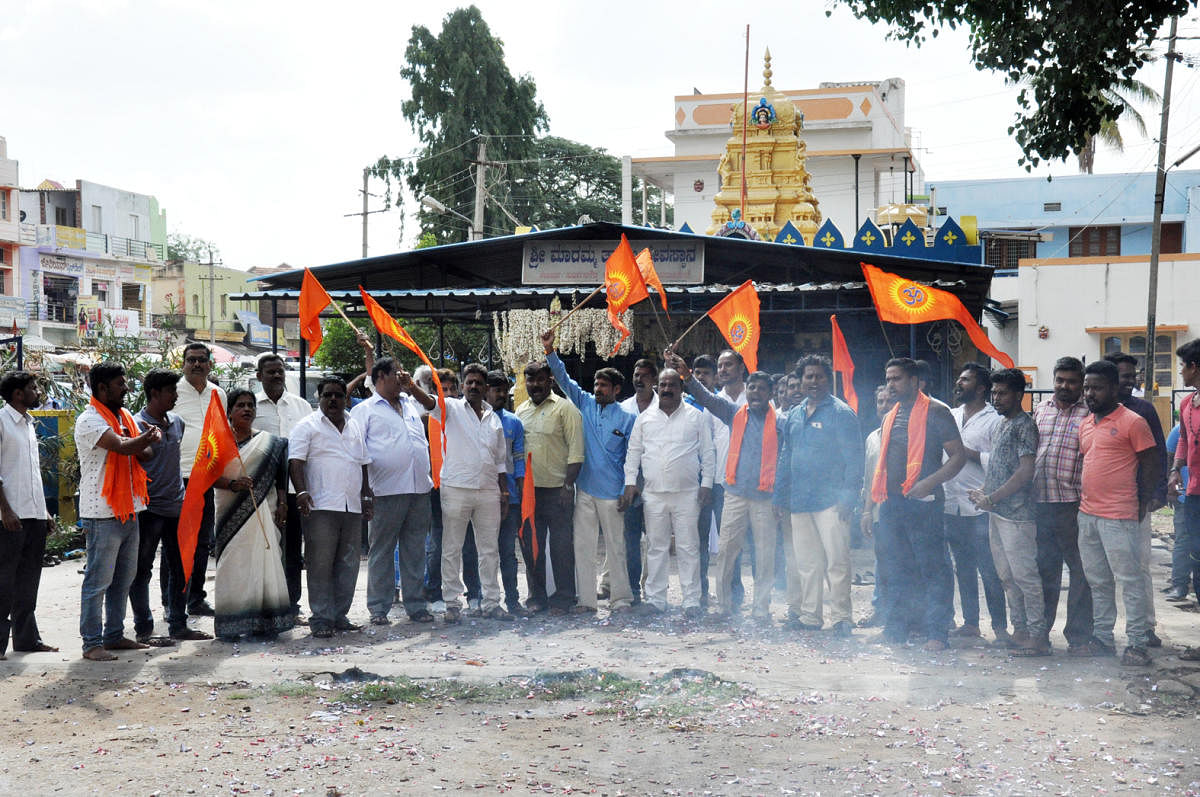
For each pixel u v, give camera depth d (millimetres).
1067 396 7402
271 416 9258
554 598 9094
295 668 7074
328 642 7984
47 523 7895
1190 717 5961
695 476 8945
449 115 39906
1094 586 7262
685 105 40875
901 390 7770
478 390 8836
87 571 7426
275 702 6375
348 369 27750
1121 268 27625
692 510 8938
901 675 6879
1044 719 5938
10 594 7543
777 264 14805
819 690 6551
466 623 8672
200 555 9102
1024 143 9703
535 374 9047
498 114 41062
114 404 7555
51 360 19656
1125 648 7363
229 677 6922
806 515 8336
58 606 9781
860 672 6973
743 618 8875
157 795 4891
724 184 24469
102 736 5762
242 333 57031
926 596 7727
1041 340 28297
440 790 4953
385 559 8648
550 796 4879
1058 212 40719
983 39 9594
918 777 5074
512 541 9094
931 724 5871
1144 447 6984
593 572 9078
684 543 8930
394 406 8758
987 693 6461
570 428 8969
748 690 6535
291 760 5359
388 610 8711
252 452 8141
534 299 14266
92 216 47938
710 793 4910
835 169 39312
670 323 13664
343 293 14719
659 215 48500
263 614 8070
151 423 8062
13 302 41188
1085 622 7434
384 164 41094
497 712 6168
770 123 23797
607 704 6301
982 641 7938
